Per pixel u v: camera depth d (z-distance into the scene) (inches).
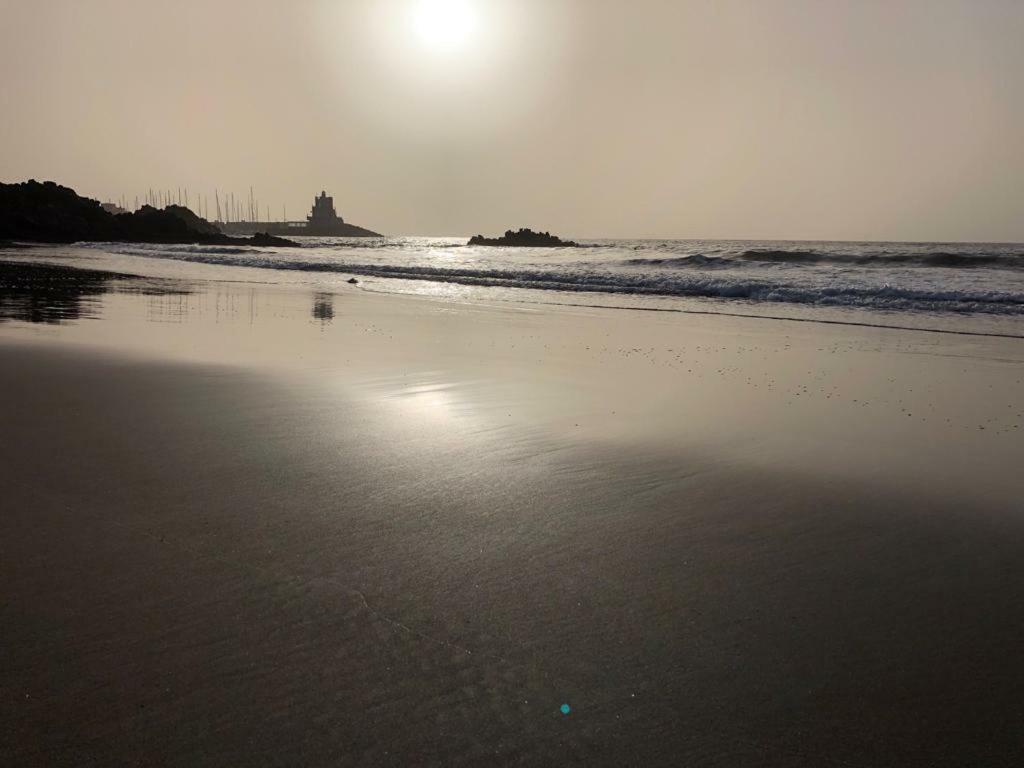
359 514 155.2
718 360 376.5
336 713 91.3
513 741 87.6
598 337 456.4
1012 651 109.1
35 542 135.8
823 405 276.7
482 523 152.9
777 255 1258.6
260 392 271.9
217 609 114.3
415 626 111.8
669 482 182.5
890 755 87.4
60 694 92.9
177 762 82.4
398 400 267.7
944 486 183.6
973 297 632.4
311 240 5383.9
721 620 116.4
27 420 221.9
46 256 1501.0
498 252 2277.3
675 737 89.4
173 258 1517.0
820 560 138.9
